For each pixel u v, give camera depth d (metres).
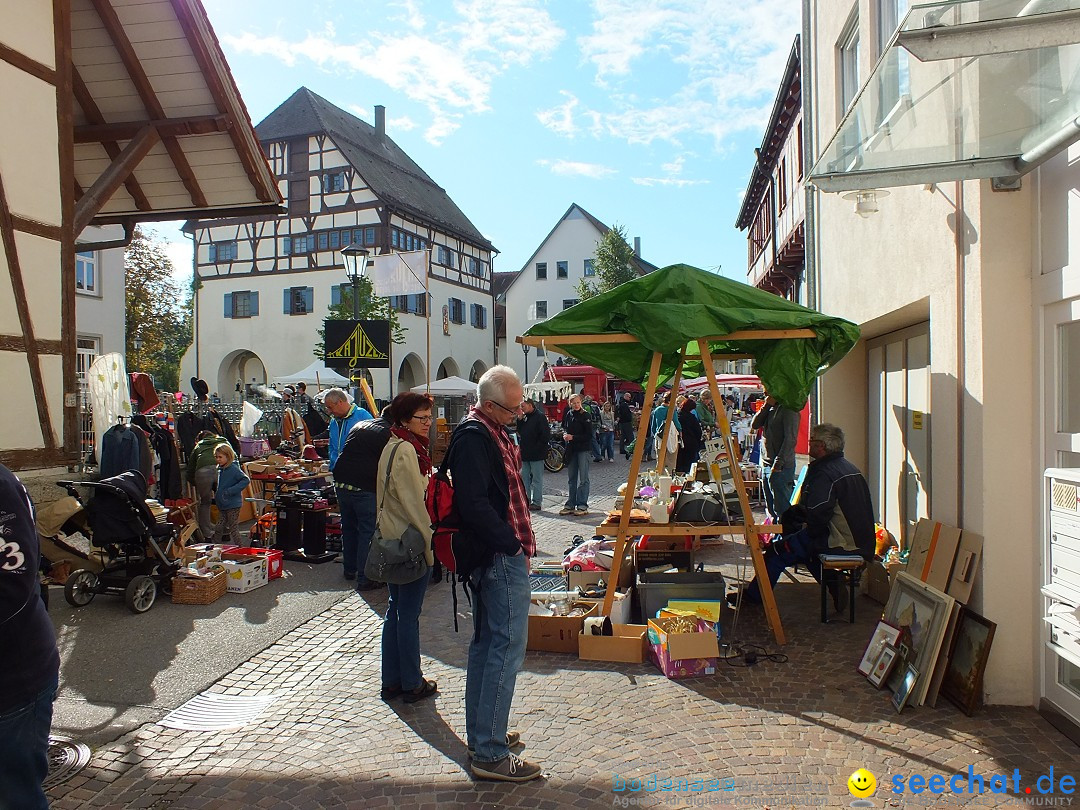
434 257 39.09
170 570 6.59
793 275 19.19
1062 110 3.42
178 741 4.00
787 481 6.62
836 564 5.68
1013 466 4.21
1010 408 4.20
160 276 29.31
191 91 8.58
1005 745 3.76
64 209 7.52
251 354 37.97
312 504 8.33
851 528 5.80
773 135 18.91
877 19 6.74
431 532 4.36
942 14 2.80
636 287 5.50
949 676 4.33
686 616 5.08
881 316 6.23
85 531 6.71
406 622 4.42
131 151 8.53
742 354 7.11
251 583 7.00
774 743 3.83
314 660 5.20
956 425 4.57
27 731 2.40
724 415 5.54
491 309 45.53
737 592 6.66
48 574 6.91
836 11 8.10
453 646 5.49
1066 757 3.62
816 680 4.67
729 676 4.76
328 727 4.14
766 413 7.93
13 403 6.99
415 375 37.69
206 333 37.16
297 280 35.47
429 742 3.94
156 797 3.44
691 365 7.37
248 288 36.34
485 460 3.53
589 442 11.53
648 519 5.84
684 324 5.11
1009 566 4.20
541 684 4.69
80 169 9.52
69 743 3.96
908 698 4.24
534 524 10.68
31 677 2.39
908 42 2.91
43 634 2.45
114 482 6.32
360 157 36.59
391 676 4.49
